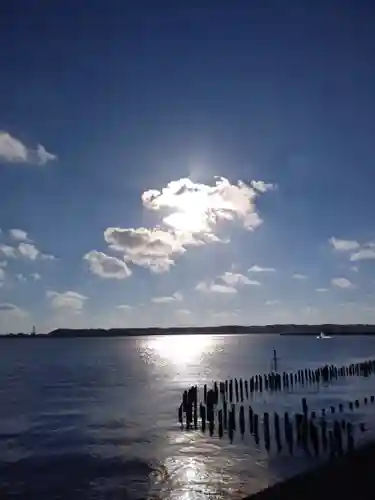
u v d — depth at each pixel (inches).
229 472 1055.0
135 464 1138.7
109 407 1971.0
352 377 2687.0
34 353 6692.9
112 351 7303.2
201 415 1521.9
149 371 3651.6
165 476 1045.2
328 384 2425.0
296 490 711.7
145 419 1690.5
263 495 715.4
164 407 1941.4
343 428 1240.2
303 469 1051.3
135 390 2502.5
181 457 1184.8
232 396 1903.3
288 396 2075.5
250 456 1169.4
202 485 980.6
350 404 1718.8
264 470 1059.9
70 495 941.2
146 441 1364.4
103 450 1279.5
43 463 1167.0
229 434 1393.9
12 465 1151.0
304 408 1321.4
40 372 3641.7
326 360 4407.0
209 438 1369.3
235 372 3412.9
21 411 1903.3
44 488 984.3
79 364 4503.0
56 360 5113.2
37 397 2290.8
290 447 1202.0
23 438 1439.5
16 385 2792.8
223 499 899.4
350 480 722.8
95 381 2974.9
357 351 5949.8
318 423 1349.7
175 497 919.0
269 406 1840.6
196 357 5369.1
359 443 1222.9
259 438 1339.8
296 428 1285.7
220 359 4891.7
